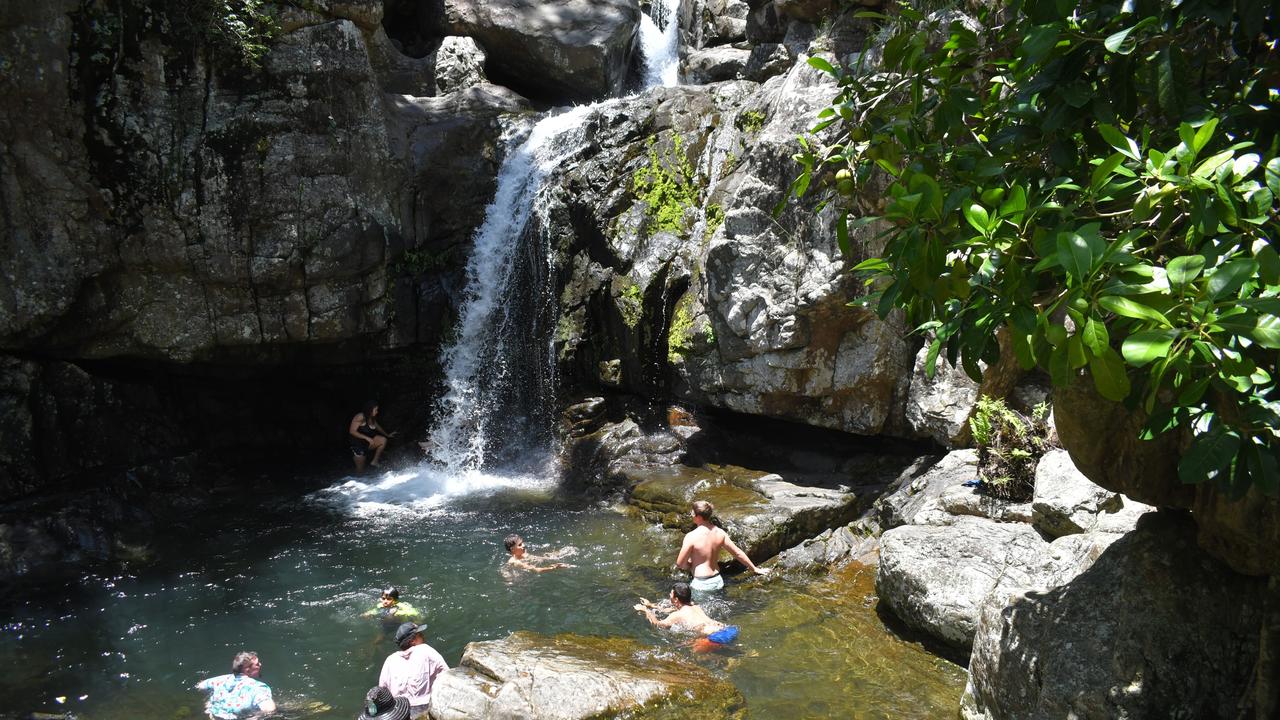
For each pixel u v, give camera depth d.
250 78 11.91
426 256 13.88
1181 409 3.12
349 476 13.39
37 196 10.73
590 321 13.05
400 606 8.30
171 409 13.24
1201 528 4.49
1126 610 4.78
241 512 11.71
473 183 14.25
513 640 7.03
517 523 10.86
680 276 11.89
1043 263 2.76
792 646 7.16
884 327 9.73
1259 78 3.38
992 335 3.34
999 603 5.52
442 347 13.88
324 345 13.32
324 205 12.38
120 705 6.83
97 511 10.72
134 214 11.40
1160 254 3.27
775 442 11.47
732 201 10.45
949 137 4.16
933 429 9.47
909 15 4.69
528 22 16.95
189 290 11.95
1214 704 4.38
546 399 13.59
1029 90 3.55
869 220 3.73
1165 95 3.16
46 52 10.50
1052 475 7.33
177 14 11.24
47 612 8.56
